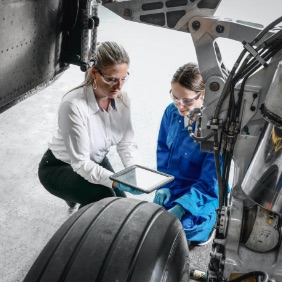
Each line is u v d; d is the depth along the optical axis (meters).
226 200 1.72
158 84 5.21
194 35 1.49
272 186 1.39
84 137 2.29
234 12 8.21
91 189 2.39
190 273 1.86
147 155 3.84
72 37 2.28
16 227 2.91
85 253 1.44
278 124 1.28
